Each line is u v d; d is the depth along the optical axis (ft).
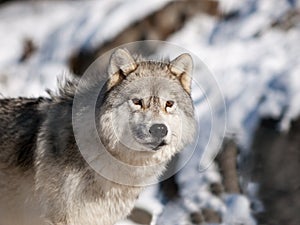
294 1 73.36
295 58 65.21
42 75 74.18
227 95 62.64
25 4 89.71
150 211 53.16
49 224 36.73
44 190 36.42
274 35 70.03
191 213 56.59
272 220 55.72
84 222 36.60
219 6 76.18
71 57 75.15
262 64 65.05
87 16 77.92
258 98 61.46
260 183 57.67
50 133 36.65
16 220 38.75
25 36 81.35
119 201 36.88
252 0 75.82
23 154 37.58
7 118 39.11
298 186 56.59
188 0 75.82
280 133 58.75
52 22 83.76
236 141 59.52
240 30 71.77
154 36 74.18
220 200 57.47
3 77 75.15
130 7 75.77
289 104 59.67
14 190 37.86
